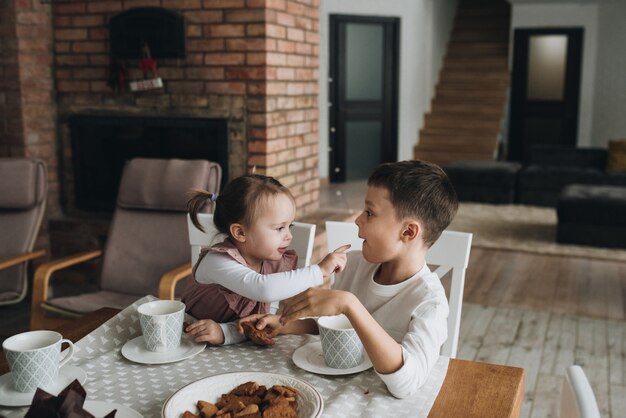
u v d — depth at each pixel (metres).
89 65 3.99
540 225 5.93
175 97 3.84
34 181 3.10
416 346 1.15
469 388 1.14
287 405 0.99
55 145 4.12
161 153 3.96
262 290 1.36
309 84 4.18
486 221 6.08
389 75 8.51
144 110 3.93
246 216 1.39
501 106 9.29
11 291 2.95
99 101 4.02
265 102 3.65
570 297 4.00
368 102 8.46
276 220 1.39
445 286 4.08
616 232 5.08
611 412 2.54
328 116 8.09
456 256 1.62
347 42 8.20
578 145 9.34
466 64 9.86
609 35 8.90
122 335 1.38
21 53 3.82
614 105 9.02
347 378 1.18
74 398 0.89
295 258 1.58
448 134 9.28
